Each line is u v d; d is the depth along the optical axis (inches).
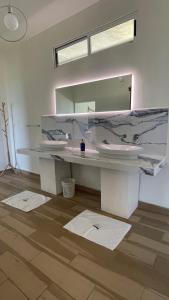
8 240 67.2
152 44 76.0
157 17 73.2
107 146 88.3
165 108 76.7
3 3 86.6
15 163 158.9
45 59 116.1
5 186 123.3
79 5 89.8
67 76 107.4
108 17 86.0
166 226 75.0
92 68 96.1
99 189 106.2
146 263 55.9
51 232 71.6
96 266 54.9
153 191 85.5
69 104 109.3
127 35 83.7
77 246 63.5
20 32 113.7
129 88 85.1
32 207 92.0
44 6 89.1
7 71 143.3
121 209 81.0
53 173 105.3
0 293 46.8
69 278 50.8
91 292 46.8
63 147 103.3
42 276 51.6
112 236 68.5
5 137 156.2
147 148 84.0
